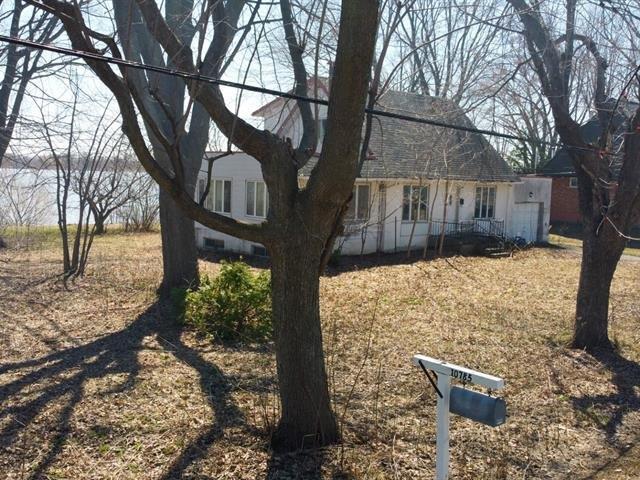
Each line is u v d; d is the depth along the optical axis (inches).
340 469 181.0
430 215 794.8
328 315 415.2
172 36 203.9
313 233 187.8
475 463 194.4
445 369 142.9
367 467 183.6
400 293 517.7
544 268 730.2
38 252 719.1
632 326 410.0
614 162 394.3
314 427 195.8
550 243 1052.5
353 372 286.0
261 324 350.0
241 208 794.8
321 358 197.3
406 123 871.7
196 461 186.5
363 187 767.1
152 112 400.8
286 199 188.2
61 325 368.8
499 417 135.6
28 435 203.0
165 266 458.9
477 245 876.6
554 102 340.8
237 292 350.6
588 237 345.1
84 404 233.1
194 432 208.7
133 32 347.9
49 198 848.9
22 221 834.8
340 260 716.7
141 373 275.3
